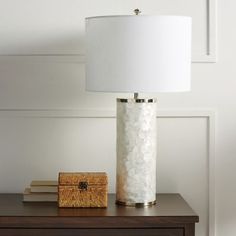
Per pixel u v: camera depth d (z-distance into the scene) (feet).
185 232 7.12
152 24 6.96
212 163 8.57
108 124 8.54
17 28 8.41
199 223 8.63
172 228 7.11
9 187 8.55
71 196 7.45
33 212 7.22
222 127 8.57
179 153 8.59
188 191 8.62
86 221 7.03
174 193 8.57
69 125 8.54
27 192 7.88
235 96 8.55
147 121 7.48
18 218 7.01
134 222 7.06
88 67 7.32
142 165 7.53
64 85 8.48
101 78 7.12
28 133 8.53
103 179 7.48
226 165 8.59
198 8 8.44
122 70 7.00
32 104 8.49
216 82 8.53
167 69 7.03
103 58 7.09
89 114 8.47
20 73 8.46
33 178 8.55
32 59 8.43
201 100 8.54
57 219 7.02
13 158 8.55
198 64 8.52
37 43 8.42
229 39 8.49
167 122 8.56
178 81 7.12
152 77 6.99
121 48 6.99
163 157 8.59
